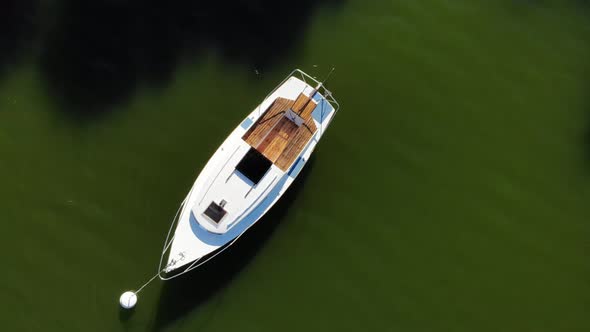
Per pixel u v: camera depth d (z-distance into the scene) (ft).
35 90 81.66
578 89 87.10
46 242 76.89
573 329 78.79
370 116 84.12
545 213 82.38
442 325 78.28
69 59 83.35
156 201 79.46
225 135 81.92
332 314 77.92
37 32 83.87
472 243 81.05
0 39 82.94
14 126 80.02
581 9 89.51
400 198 82.02
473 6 89.56
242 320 77.25
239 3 87.25
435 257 80.43
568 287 80.18
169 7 86.28
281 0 87.76
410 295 79.05
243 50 85.30
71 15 84.94
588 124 85.71
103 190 79.10
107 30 84.89
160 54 84.38
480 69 87.35
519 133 85.05
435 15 89.04
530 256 80.94
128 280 77.10
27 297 75.15
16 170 78.64
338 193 81.66
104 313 76.07
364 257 79.92
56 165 79.30
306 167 81.46
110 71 83.35
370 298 78.69
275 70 84.74
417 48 87.45
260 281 78.64
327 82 84.74
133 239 78.18
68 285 76.07
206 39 85.35
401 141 83.76
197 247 74.18
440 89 86.12
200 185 76.23
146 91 82.84
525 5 89.71
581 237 81.76
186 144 81.30
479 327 78.43
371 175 82.43
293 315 77.71
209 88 83.30
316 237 80.23
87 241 77.51
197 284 77.66
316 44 86.38
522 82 87.10
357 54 86.43
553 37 89.04
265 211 76.89
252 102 83.20
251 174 76.02
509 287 79.97
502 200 82.58
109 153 80.23
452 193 82.53
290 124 78.95
